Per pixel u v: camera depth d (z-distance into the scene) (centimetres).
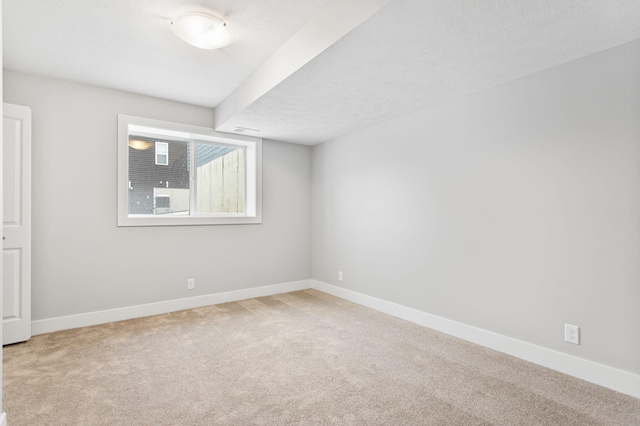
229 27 233
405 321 336
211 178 422
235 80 321
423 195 325
